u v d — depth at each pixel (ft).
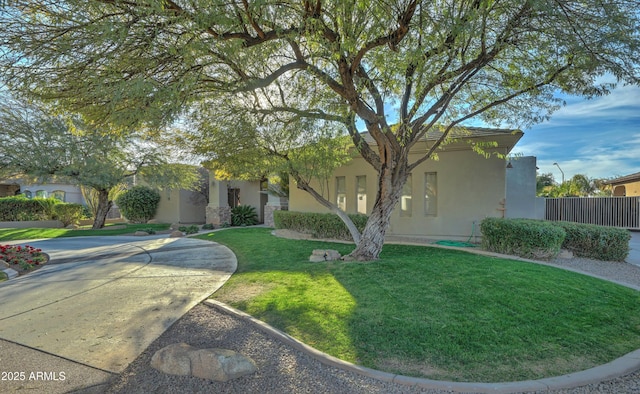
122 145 59.41
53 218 76.64
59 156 58.23
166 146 46.57
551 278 21.93
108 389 11.46
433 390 11.07
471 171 40.42
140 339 15.30
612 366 12.25
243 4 17.76
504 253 31.30
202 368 12.09
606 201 69.26
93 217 86.74
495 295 18.63
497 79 28.04
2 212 71.61
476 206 40.16
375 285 20.98
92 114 21.17
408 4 19.38
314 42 20.67
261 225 73.26
